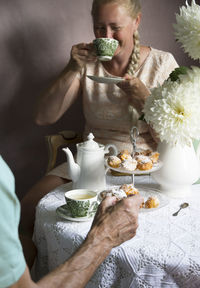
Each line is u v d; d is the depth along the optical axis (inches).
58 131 105.9
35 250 59.8
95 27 80.9
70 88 87.7
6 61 100.6
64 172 80.4
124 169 57.6
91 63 87.9
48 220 53.6
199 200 58.3
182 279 44.4
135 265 45.0
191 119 52.5
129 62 85.1
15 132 104.8
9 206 31.4
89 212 52.6
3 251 31.4
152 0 98.7
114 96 86.0
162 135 55.2
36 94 103.0
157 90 56.4
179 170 57.8
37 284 37.5
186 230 49.1
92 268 41.4
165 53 88.0
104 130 88.4
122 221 43.8
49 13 99.2
